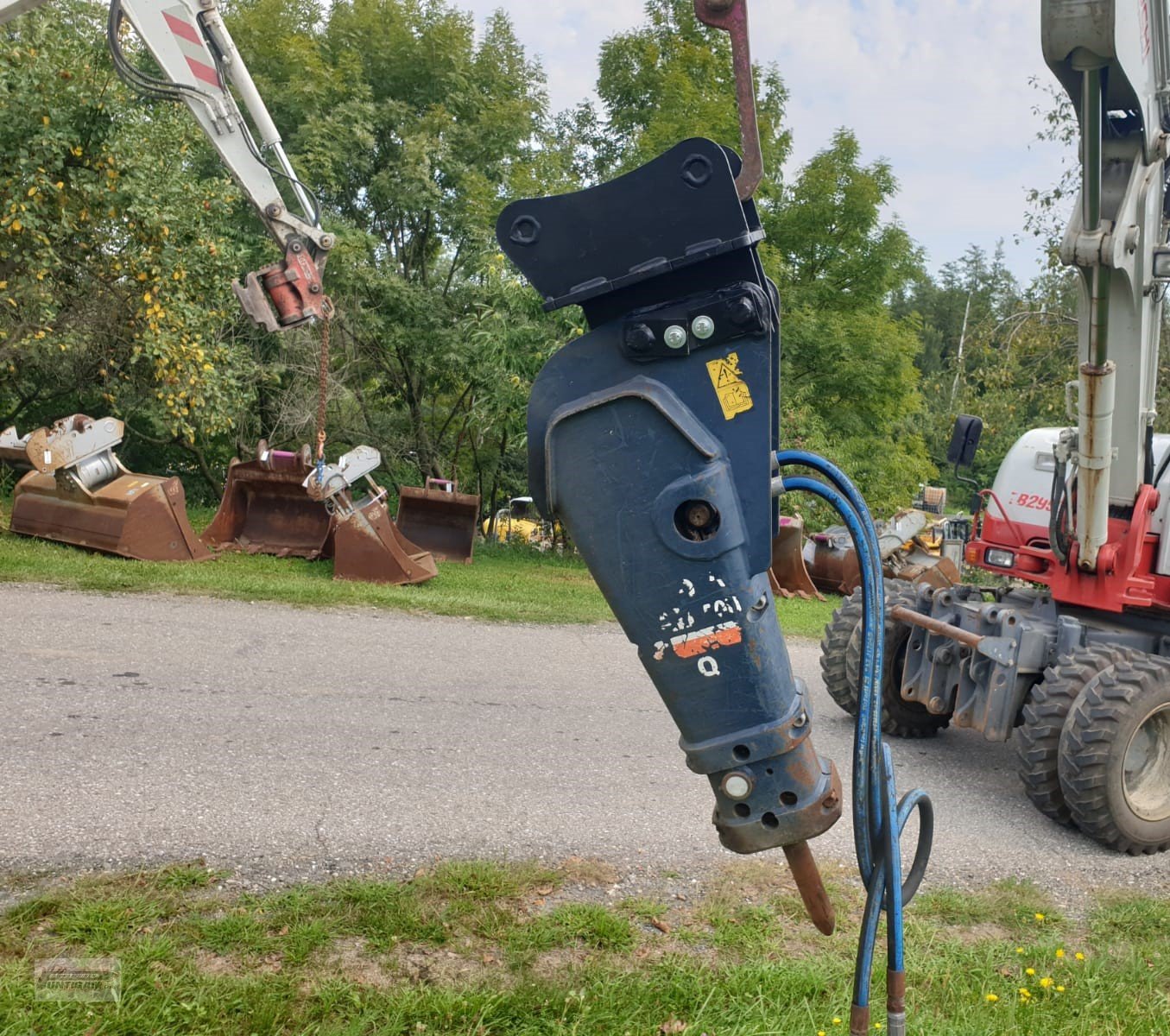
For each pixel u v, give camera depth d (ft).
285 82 60.29
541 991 10.69
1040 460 22.74
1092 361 17.16
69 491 36.50
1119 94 13.85
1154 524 20.52
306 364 61.21
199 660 23.89
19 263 40.52
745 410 6.56
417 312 60.64
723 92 64.75
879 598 7.41
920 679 22.17
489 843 15.14
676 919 13.33
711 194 6.31
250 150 16.14
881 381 64.44
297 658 25.29
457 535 48.24
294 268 14.89
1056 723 18.13
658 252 6.47
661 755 20.77
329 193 60.95
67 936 11.12
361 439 66.69
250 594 31.76
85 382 55.31
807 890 7.81
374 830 15.16
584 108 75.31
